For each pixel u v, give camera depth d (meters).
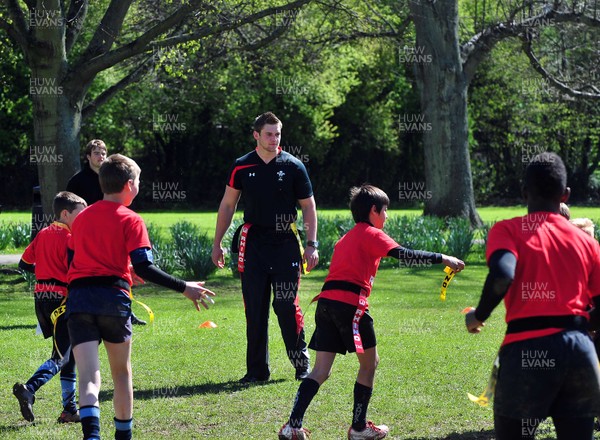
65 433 5.38
